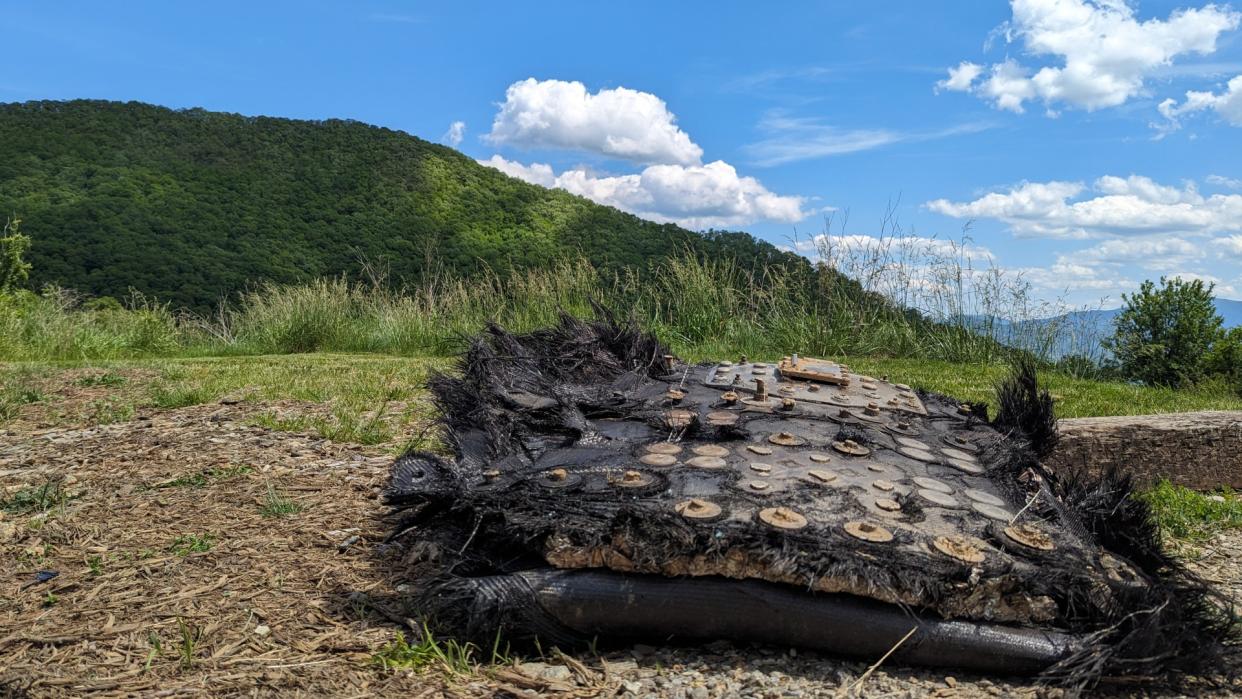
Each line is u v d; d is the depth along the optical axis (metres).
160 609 2.81
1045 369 11.69
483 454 3.17
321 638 2.62
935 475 3.03
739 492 2.66
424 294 13.91
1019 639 2.39
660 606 2.45
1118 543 2.93
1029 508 2.87
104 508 3.91
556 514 2.51
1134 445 5.18
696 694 2.30
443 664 2.45
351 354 12.39
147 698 2.22
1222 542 4.11
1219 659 2.38
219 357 11.73
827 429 3.33
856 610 2.41
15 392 7.18
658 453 3.00
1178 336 13.52
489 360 3.89
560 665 2.47
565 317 4.58
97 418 6.20
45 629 2.63
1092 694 2.40
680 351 11.59
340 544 3.47
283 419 6.15
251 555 3.34
